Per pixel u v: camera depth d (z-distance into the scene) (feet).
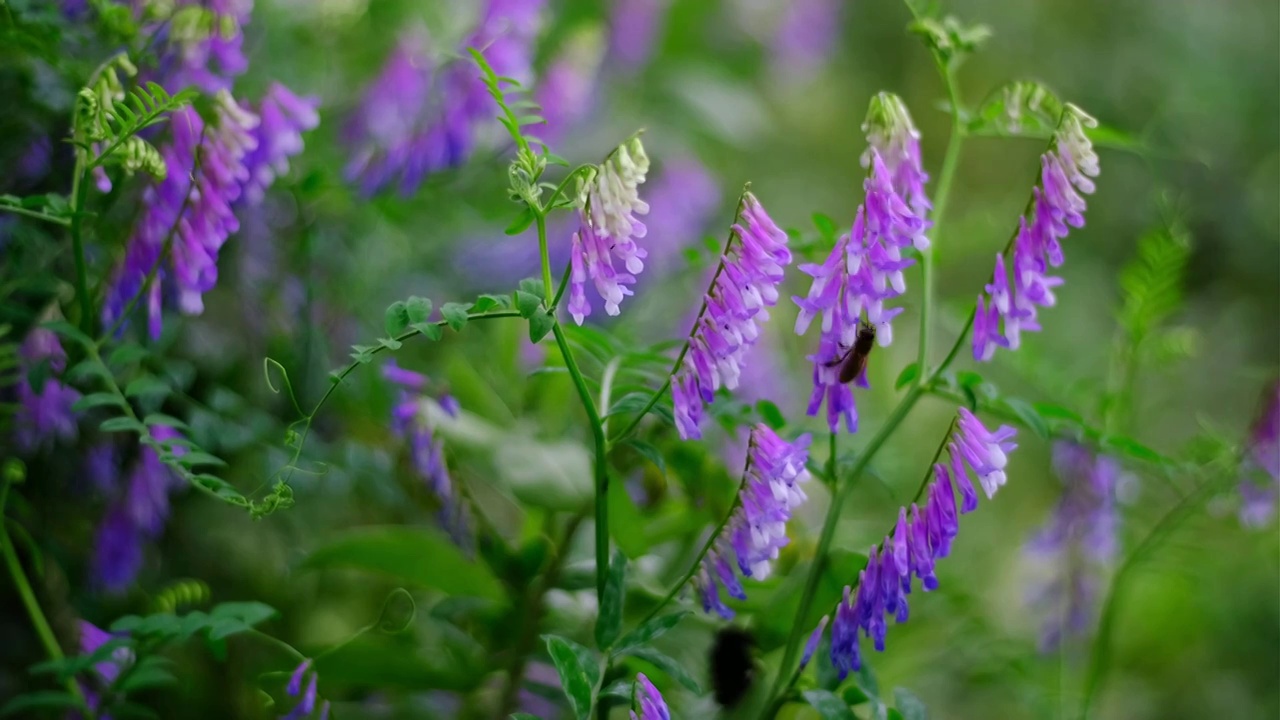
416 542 3.06
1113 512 3.20
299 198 3.20
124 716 3.11
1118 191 7.14
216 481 2.83
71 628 3.09
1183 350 3.21
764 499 2.78
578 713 2.76
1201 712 4.20
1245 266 7.20
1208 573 4.10
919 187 2.83
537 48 3.88
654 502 3.14
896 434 4.18
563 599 3.12
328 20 3.36
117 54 2.89
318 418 3.24
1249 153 7.44
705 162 5.63
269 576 3.30
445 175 3.36
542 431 3.21
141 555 3.12
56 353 2.97
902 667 3.34
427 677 3.04
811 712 3.15
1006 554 4.64
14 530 3.07
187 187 2.90
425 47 3.33
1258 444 3.13
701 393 2.77
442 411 3.13
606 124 4.71
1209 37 7.76
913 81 8.21
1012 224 5.68
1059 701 3.30
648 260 3.65
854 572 2.92
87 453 3.09
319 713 2.94
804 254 3.01
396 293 3.36
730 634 3.00
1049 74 7.86
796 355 3.98
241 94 3.15
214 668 3.22
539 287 2.77
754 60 5.72
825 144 7.68
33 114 3.06
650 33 4.60
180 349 3.18
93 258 3.02
